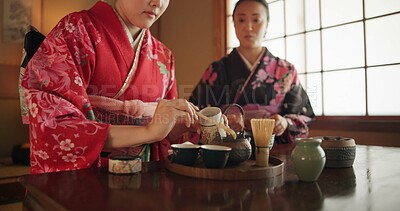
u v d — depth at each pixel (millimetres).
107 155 1129
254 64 2082
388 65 2160
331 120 2395
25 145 2682
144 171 904
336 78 2426
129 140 948
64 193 667
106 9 1199
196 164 923
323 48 2498
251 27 2061
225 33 3145
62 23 1096
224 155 824
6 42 2811
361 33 2287
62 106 953
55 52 1027
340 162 976
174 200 625
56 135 912
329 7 2461
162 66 1363
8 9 2822
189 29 3584
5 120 2822
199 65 3457
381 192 697
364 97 2277
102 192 679
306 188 725
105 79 1148
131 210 561
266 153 899
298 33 2648
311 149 785
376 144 2162
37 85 965
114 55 1166
